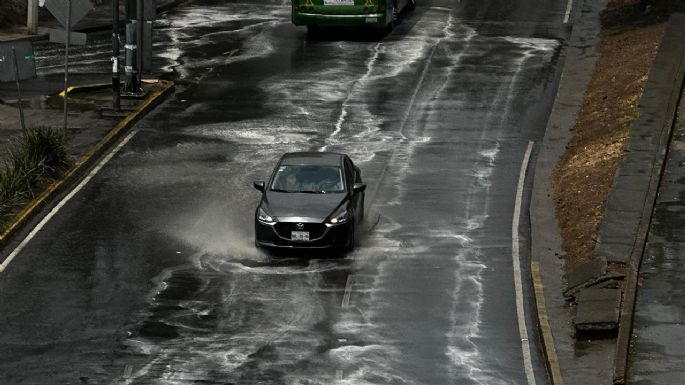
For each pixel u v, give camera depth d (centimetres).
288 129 9412
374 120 9694
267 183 7038
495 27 13488
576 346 5469
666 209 7138
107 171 8244
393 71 11338
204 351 5362
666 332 5497
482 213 7506
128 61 10156
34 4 12800
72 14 8638
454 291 6194
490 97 10431
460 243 6944
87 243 6819
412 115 9862
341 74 11212
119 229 7075
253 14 14400
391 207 7600
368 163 8531
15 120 9406
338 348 5431
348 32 13125
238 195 7788
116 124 9362
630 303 5725
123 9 14675
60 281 6228
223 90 10631
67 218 7256
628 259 6338
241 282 6247
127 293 6066
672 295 5919
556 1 15012
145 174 8206
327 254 6725
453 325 5744
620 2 14450
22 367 5169
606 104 9694
